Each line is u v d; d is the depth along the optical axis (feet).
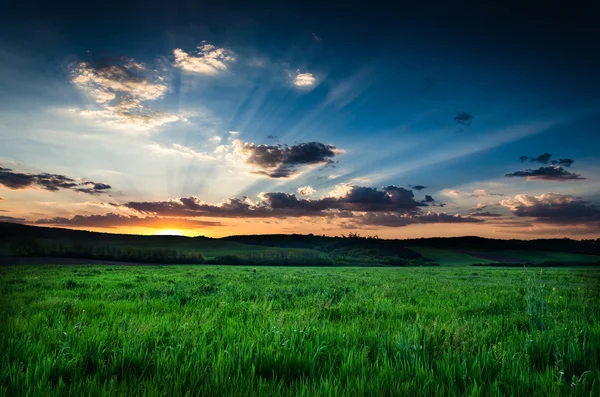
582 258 460.96
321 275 106.11
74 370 12.96
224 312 28.09
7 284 56.44
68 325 20.83
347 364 13.71
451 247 522.88
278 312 28.53
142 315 26.96
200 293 45.83
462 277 104.37
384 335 18.22
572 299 38.81
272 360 14.11
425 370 13.12
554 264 409.08
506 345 16.97
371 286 60.95
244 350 15.15
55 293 43.93
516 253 482.69
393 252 483.92
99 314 27.61
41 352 14.60
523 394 11.57
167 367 13.50
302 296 44.06
